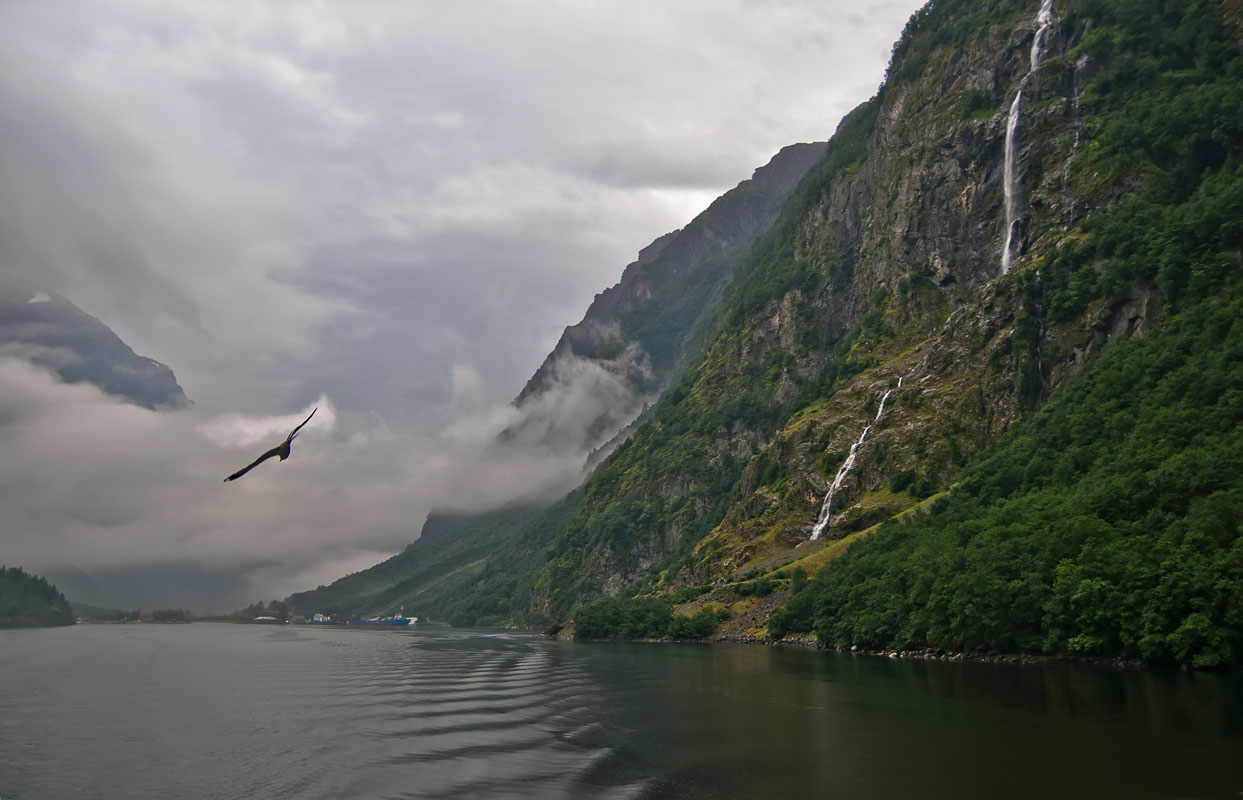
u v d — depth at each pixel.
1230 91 178.88
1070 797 40.47
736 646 154.88
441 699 83.81
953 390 191.38
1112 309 164.62
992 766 46.84
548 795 43.91
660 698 80.56
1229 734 52.12
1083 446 130.12
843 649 132.38
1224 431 101.00
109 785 48.22
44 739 62.53
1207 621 76.06
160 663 139.62
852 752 52.19
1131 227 169.62
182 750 57.72
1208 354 120.94
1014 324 186.25
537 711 73.69
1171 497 90.56
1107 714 59.91
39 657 152.50
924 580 111.38
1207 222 151.62
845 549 170.62
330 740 60.41
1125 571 84.38
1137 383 133.75
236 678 110.75
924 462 184.25
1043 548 95.94
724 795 43.19
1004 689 74.62
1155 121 187.38
